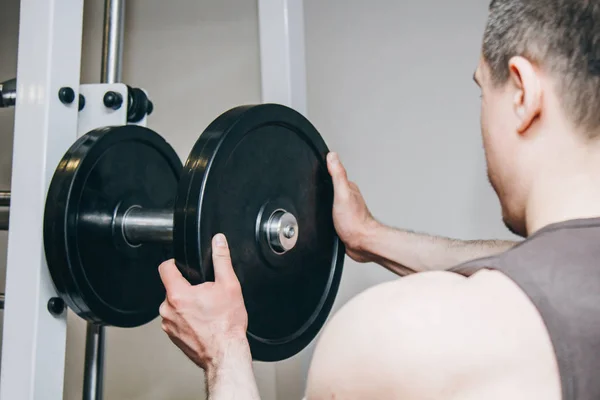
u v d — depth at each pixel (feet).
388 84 4.87
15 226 3.04
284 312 3.05
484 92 1.95
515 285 1.45
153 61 5.79
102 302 3.20
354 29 4.96
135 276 3.48
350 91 4.98
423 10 4.75
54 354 3.05
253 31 5.42
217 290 2.38
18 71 3.06
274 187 2.94
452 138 4.68
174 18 5.72
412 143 4.80
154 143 3.57
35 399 2.95
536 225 1.71
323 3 5.06
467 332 1.42
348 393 1.57
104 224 3.20
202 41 5.62
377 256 3.53
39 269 2.98
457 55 4.65
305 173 3.21
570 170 1.65
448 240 3.47
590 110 1.61
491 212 4.58
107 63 4.12
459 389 1.39
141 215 3.31
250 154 2.74
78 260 3.00
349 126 4.99
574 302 1.39
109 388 5.82
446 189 4.71
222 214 2.56
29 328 2.97
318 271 3.35
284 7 3.70
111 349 5.83
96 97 3.46
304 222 3.20
